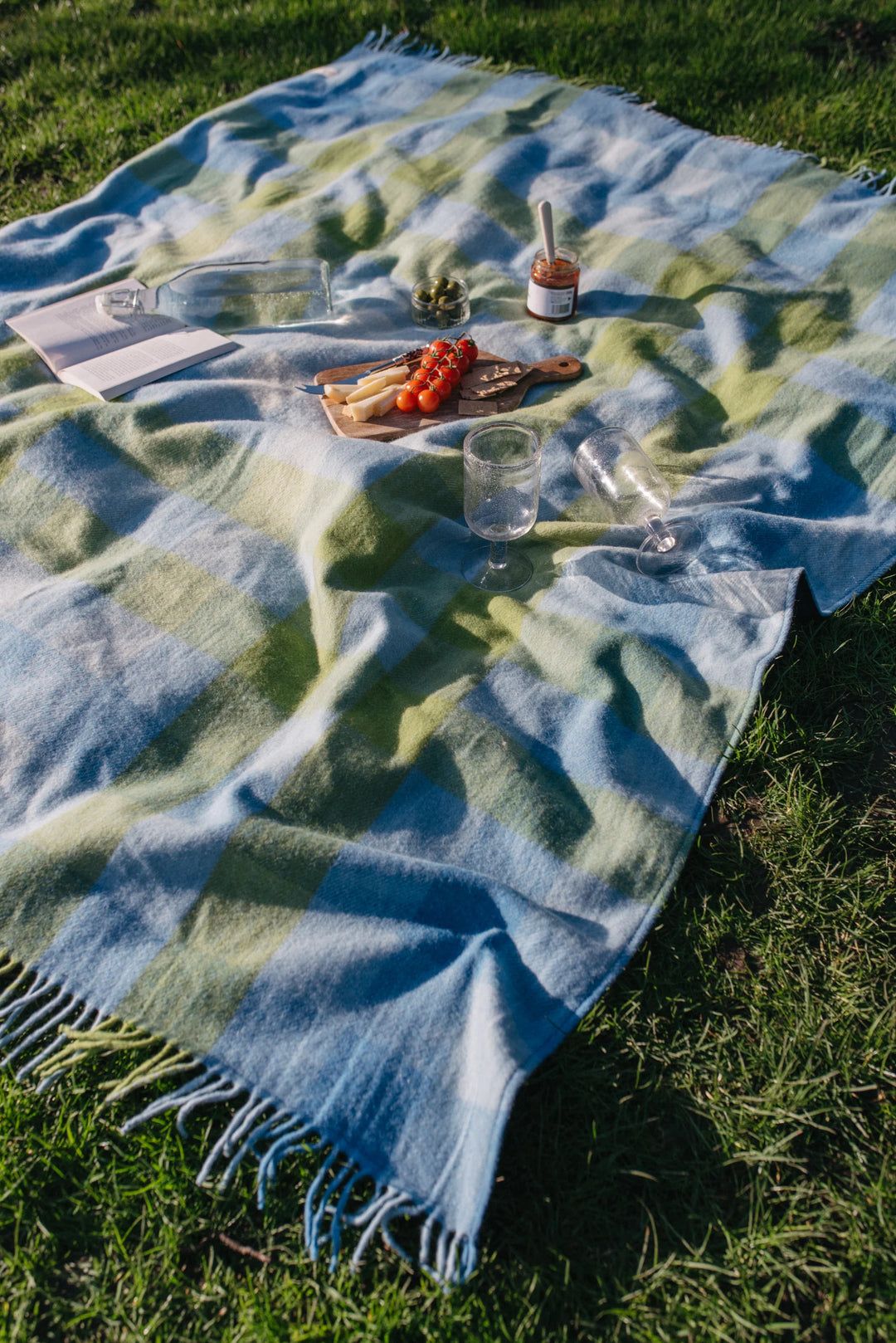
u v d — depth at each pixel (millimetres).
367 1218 1451
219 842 1750
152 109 4488
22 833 1849
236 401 2758
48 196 4125
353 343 2979
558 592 2252
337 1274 1447
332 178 3877
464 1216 1398
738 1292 1416
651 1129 1587
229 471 2512
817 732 2123
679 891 1854
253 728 2043
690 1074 1634
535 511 2170
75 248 3605
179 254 3496
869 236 3283
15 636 2164
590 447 2482
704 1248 1454
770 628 2156
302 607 2246
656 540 2369
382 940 1674
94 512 2451
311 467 2402
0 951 1709
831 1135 1567
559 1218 1492
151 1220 1519
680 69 4367
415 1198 1434
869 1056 1641
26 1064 1649
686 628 2174
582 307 3242
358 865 1749
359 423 2652
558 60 4465
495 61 4562
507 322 3145
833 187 3531
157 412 2641
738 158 3715
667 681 2062
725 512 2377
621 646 2105
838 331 3012
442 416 2701
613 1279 1433
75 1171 1572
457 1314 1395
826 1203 1498
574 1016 1610
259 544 2348
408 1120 1503
